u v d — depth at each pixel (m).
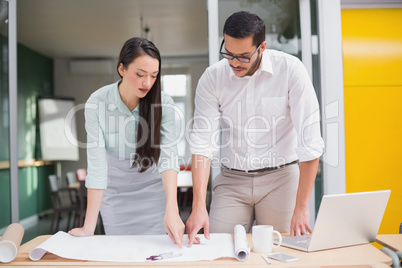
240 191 1.85
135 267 1.21
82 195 5.47
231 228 1.84
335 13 2.88
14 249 1.29
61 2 5.40
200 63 8.72
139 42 1.60
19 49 7.00
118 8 5.75
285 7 2.91
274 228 1.84
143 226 2.18
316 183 2.91
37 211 6.89
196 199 1.63
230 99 1.80
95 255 1.32
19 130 6.66
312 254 1.31
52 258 1.33
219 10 2.89
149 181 2.14
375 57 3.20
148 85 1.62
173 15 6.09
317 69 2.91
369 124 3.19
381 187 3.18
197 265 1.21
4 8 3.02
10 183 3.00
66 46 7.60
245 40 1.52
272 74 1.73
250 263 1.23
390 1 3.17
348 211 1.34
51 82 8.36
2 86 3.02
